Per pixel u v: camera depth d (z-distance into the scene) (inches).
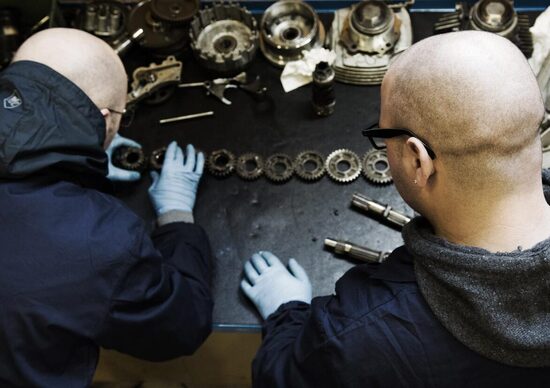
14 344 39.2
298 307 48.2
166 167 57.2
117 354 66.9
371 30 59.0
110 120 44.6
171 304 43.8
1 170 39.3
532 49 58.3
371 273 36.2
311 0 65.0
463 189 30.5
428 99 30.0
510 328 29.0
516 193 30.2
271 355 41.9
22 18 63.7
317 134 59.6
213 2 65.6
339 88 61.2
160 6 62.9
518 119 29.1
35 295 38.9
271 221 56.1
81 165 41.1
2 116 38.9
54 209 40.4
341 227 55.1
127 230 41.7
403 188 34.5
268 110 61.0
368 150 58.2
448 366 31.8
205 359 66.9
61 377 41.4
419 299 32.4
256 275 52.6
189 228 52.6
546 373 31.1
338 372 34.3
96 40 44.1
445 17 61.7
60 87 40.0
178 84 61.9
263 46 62.8
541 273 28.2
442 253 30.5
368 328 33.4
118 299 40.3
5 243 39.6
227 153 59.1
